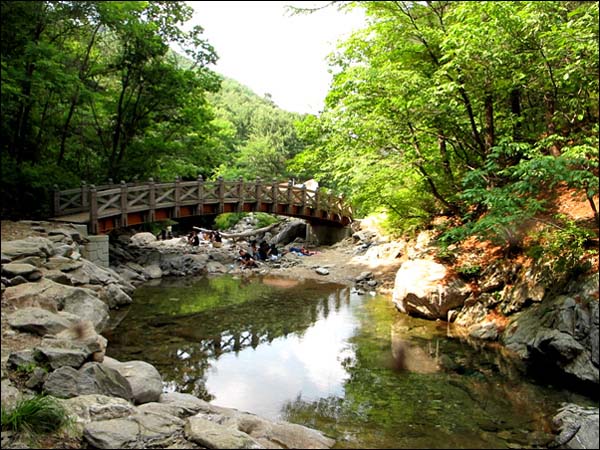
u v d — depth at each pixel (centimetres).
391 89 881
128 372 512
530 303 752
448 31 845
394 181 1035
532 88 879
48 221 1238
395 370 651
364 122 909
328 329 859
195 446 379
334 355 718
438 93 830
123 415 413
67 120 1644
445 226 1140
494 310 818
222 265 1561
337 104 998
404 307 959
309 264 1566
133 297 1118
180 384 605
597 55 696
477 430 475
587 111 921
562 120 908
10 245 893
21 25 1333
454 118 945
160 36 1697
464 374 630
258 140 3494
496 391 574
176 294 1163
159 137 1822
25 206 1334
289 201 1822
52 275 824
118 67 1692
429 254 1045
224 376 634
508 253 867
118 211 1304
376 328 859
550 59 765
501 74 845
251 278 1391
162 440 384
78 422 389
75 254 1038
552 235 763
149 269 1412
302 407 536
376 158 975
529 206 707
